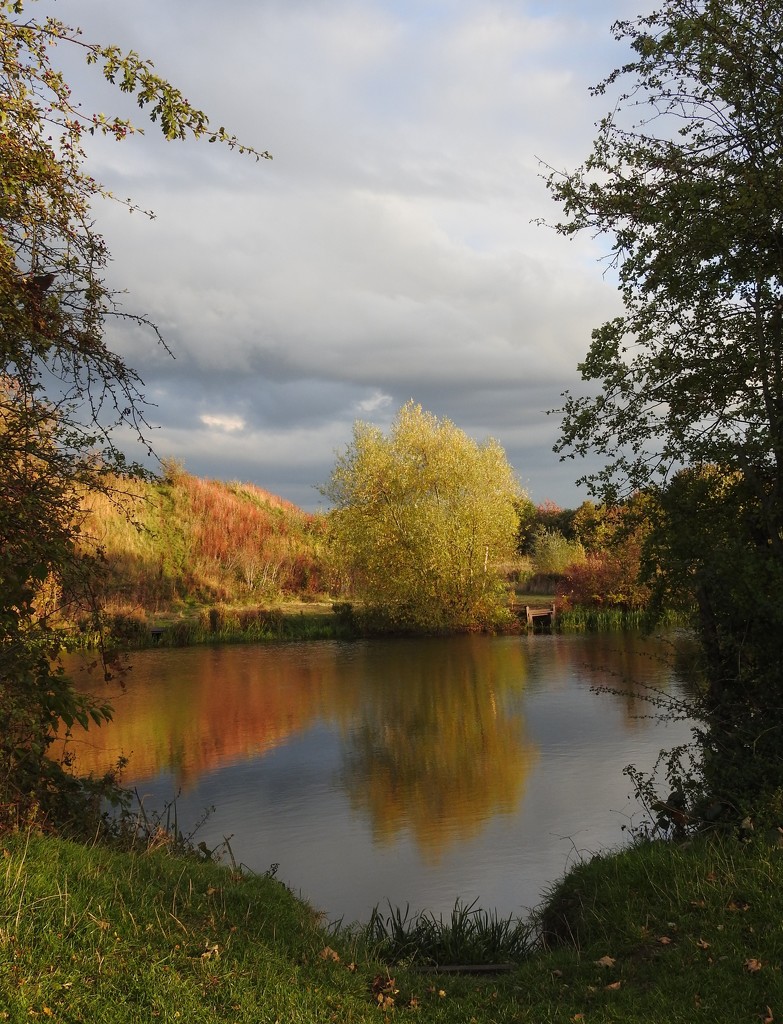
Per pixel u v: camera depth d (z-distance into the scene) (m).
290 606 35.66
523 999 5.20
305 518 43.78
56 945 4.20
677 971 5.07
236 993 4.31
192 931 4.88
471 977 5.86
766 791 6.96
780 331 7.91
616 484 8.77
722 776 7.49
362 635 31.25
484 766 13.26
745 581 7.40
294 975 4.79
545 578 40.53
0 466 6.10
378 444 32.22
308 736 15.52
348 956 5.59
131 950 4.40
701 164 8.24
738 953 5.04
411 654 26.16
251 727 16.25
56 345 6.06
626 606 33.97
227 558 37.97
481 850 9.62
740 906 5.59
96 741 15.23
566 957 5.78
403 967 5.87
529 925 7.18
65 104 5.59
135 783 12.62
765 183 7.62
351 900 8.28
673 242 8.02
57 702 6.79
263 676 22.25
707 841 6.69
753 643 7.86
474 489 31.73
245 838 10.22
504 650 26.53
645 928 5.73
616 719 16.20
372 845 9.89
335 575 39.06
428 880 8.77
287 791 12.16
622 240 8.54
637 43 8.34
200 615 30.42
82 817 7.06
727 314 8.33
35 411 6.22
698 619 8.83
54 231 6.02
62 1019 3.74
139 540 34.44
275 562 38.84
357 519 32.00
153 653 26.94
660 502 8.78
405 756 14.05
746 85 7.94
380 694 19.61
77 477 6.52
